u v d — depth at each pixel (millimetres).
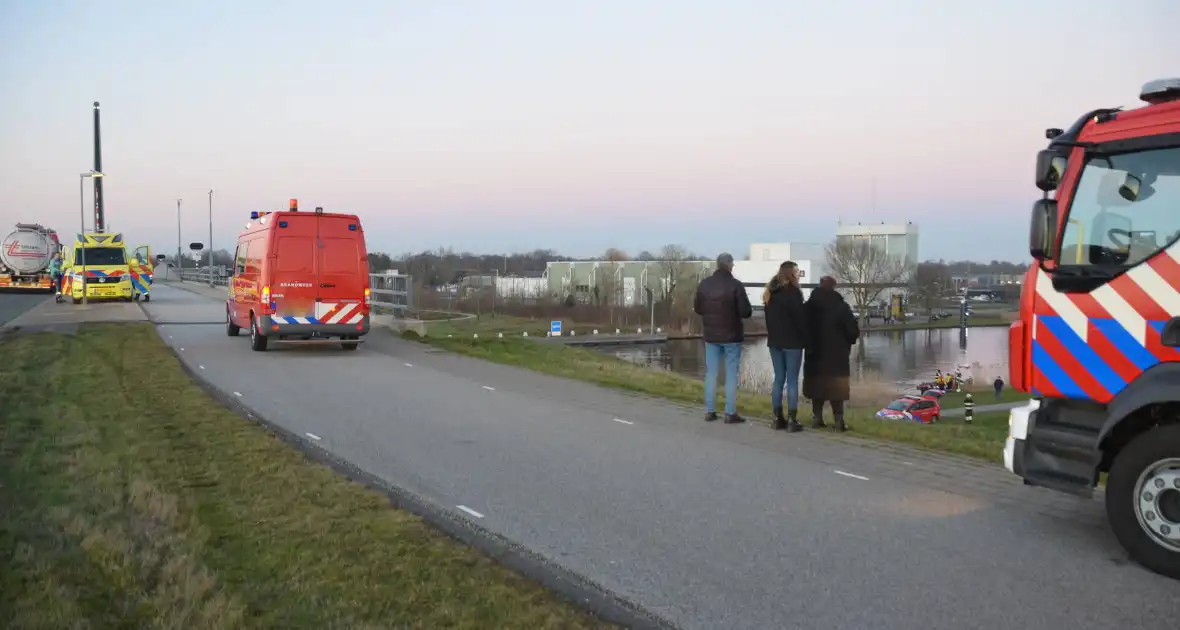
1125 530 5195
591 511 6363
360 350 17969
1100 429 5438
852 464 7926
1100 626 4305
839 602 4641
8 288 46688
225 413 9766
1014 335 6055
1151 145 5242
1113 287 5418
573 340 81625
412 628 4102
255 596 4445
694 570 5129
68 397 10672
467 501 6582
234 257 20484
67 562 4809
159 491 6312
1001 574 5059
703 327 10195
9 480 6527
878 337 106062
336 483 6754
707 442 8930
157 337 19703
